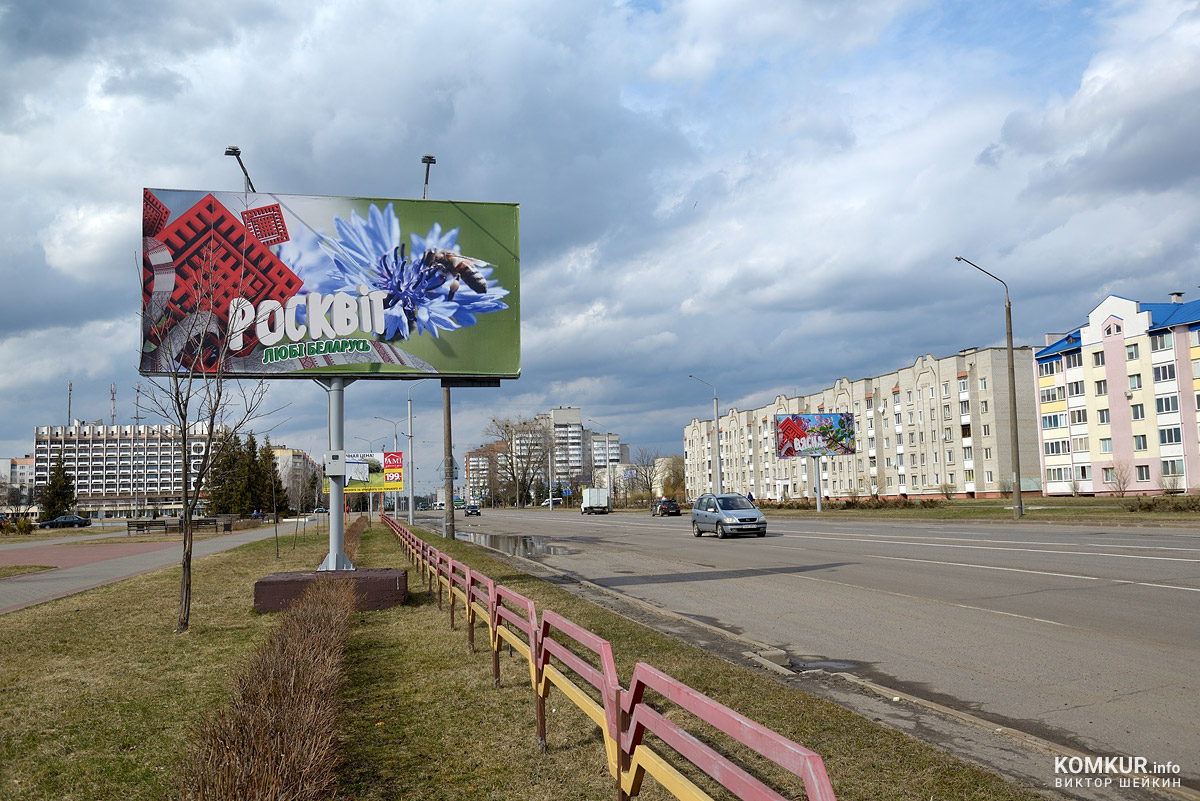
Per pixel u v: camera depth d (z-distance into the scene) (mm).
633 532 37625
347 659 8953
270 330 16266
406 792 4973
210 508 79500
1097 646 8633
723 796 4676
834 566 17844
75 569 22859
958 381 78875
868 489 86125
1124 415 63500
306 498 98188
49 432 151500
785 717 6078
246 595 15234
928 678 7707
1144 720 6145
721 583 15797
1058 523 30500
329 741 4984
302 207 16719
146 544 37562
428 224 17297
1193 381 58406
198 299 13602
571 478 169125
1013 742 5742
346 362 16594
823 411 101500
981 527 31297
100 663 9180
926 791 4594
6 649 10125
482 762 5480
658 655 8422
